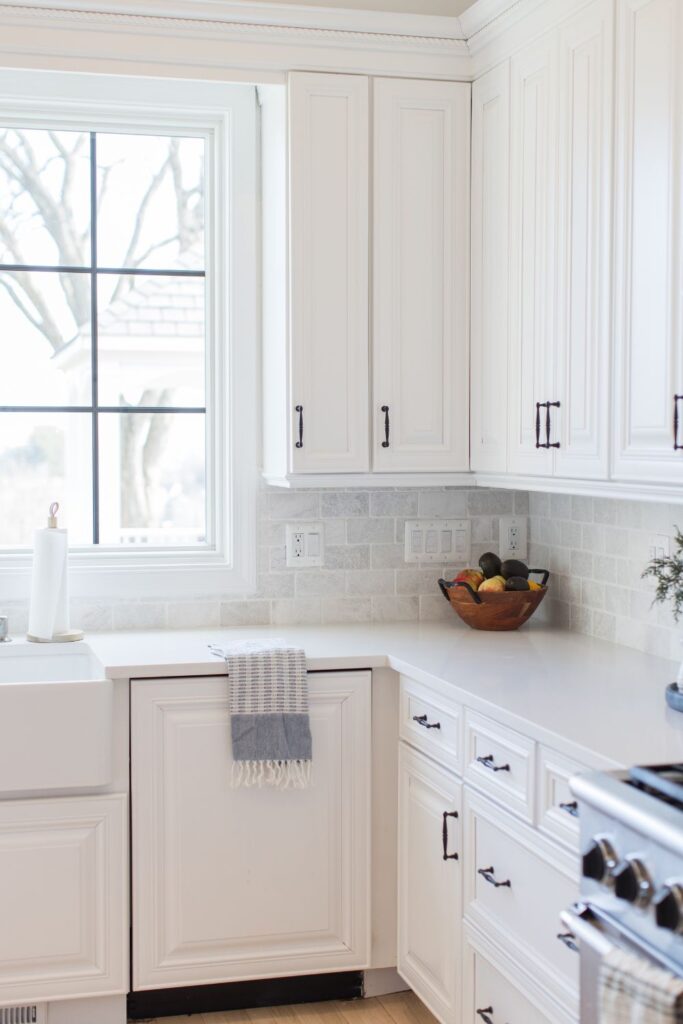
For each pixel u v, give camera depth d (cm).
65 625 312
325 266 304
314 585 340
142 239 342
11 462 336
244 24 297
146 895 279
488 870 238
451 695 250
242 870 285
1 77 315
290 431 304
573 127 253
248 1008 297
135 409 343
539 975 216
